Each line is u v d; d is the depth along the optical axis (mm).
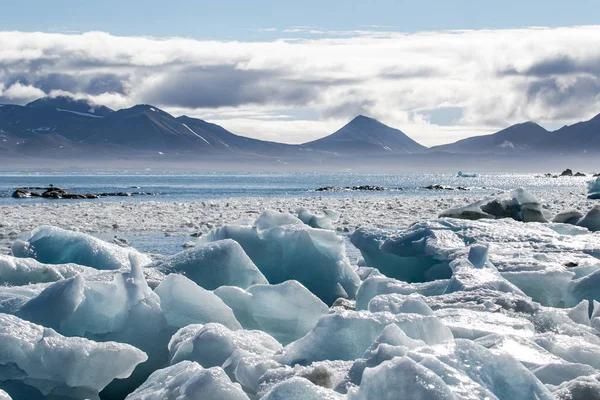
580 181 123125
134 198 48875
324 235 10086
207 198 48562
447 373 3898
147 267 8891
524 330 5727
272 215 11375
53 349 5242
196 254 8797
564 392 4219
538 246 11086
